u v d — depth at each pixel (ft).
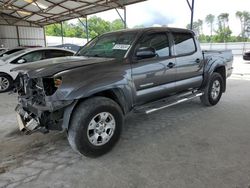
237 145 11.48
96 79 9.98
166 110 17.40
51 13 70.54
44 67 10.20
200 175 8.96
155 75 12.71
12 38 85.30
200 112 16.92
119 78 10.71
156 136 12.71
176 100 14.61
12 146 11.73
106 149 10.57
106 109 10.31
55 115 9.90
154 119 15.47
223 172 9.14
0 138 12.69
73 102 9.78
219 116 15.99
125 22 54.13
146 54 11.50
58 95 9.36
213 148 11.18
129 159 10.25
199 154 10.61
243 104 19.12
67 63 10.64
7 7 65.46
